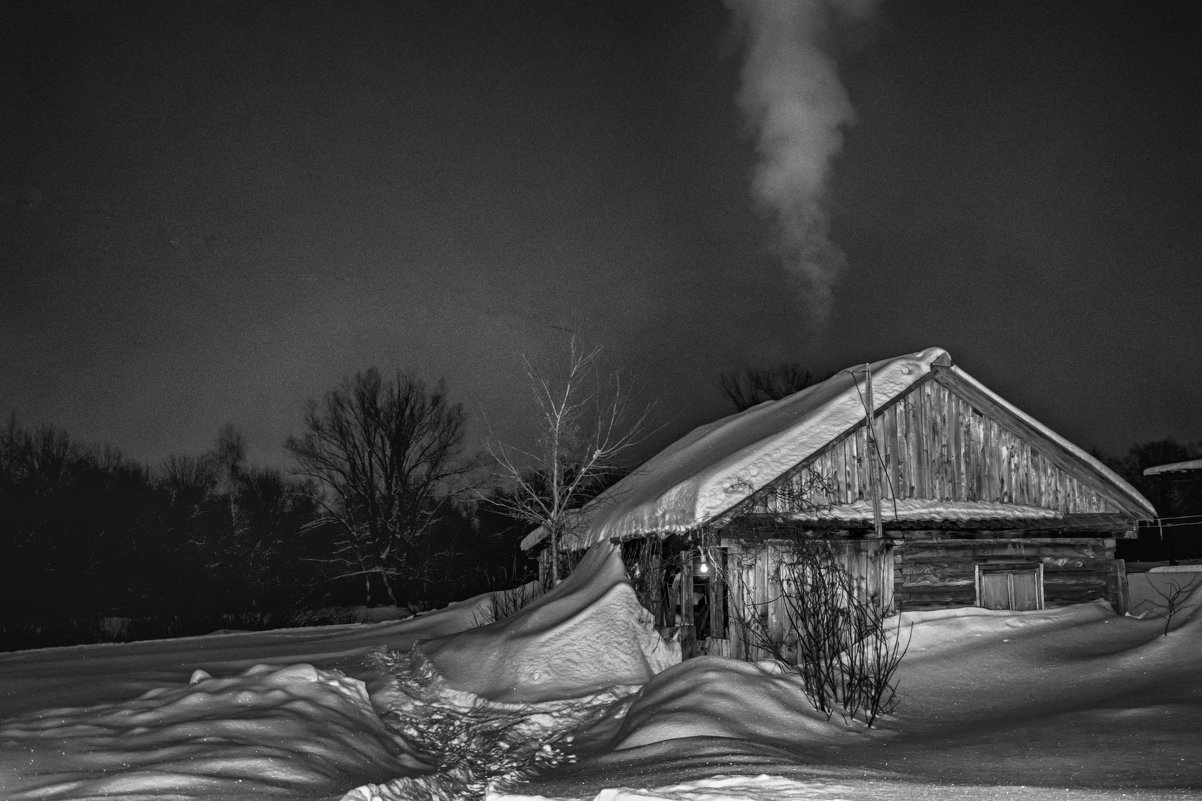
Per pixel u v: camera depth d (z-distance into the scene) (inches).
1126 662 555.5
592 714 561.9
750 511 668.7
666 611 729.6
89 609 1684.3
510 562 1756.9
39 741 407.8
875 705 494.3
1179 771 328.5
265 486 1883.6
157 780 343.6
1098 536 768.9
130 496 1811.0
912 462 727.7
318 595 1815.9
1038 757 371.9
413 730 563.5
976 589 721.6
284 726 451.8
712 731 437.7
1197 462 1353.3
